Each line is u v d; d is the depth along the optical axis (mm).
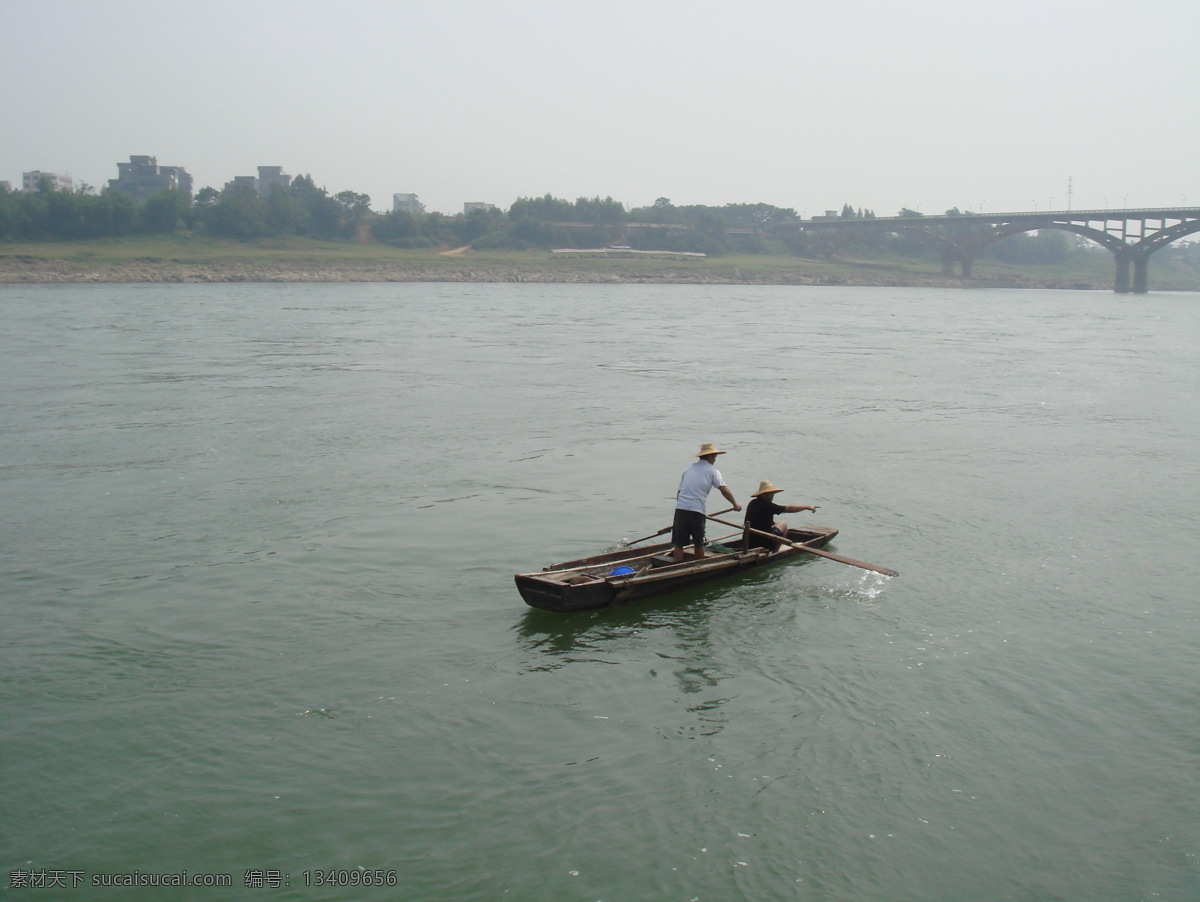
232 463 20500
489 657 11328
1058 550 15320
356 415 26359
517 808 8391
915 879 7574
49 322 54906
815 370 38344
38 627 12047
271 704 10141
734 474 20109
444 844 7945
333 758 9148
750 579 14172
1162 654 11500
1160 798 8625
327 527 16047
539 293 107625
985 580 14008
